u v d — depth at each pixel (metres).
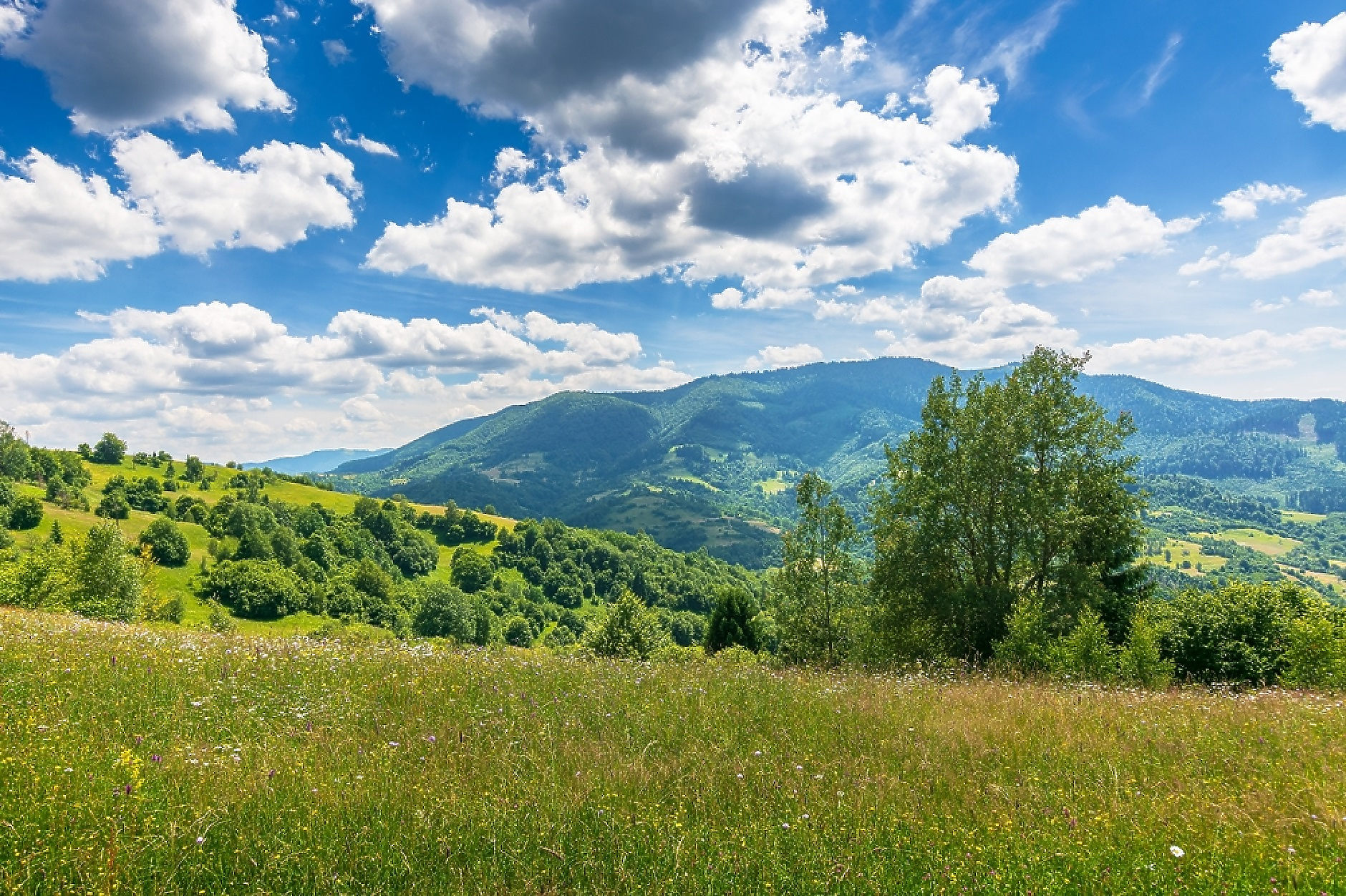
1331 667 16.22
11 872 3.49
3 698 6.59
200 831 4.07
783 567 36.84
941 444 32.06
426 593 136.25
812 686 10.13
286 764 5.35
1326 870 4.04
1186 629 24.08
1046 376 31.23
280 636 13.05
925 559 30.83
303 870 3.83
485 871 3.96
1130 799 5.41
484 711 7.57
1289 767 6.31
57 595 47.50
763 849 4.32
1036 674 15.38
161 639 11.10
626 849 4.26
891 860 4.27
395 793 4.87
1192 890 3.90
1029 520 28.97
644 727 7.31
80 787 4.49
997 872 4.07
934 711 8.55
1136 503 29.20
